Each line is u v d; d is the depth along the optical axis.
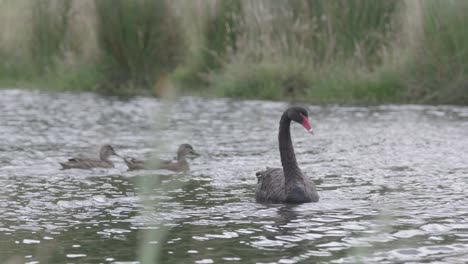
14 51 31.62
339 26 26.89
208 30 28.55
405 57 25.45
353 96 25.58
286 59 27.30
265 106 24.48
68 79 29.72
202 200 12.40
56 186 13.52
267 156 16.67
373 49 26.86
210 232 10.21
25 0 31.55
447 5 24.78
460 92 24.33
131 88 28.92
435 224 10.57
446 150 17.00
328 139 18.75
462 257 8.98
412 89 25.03
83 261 8.83
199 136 19.17
